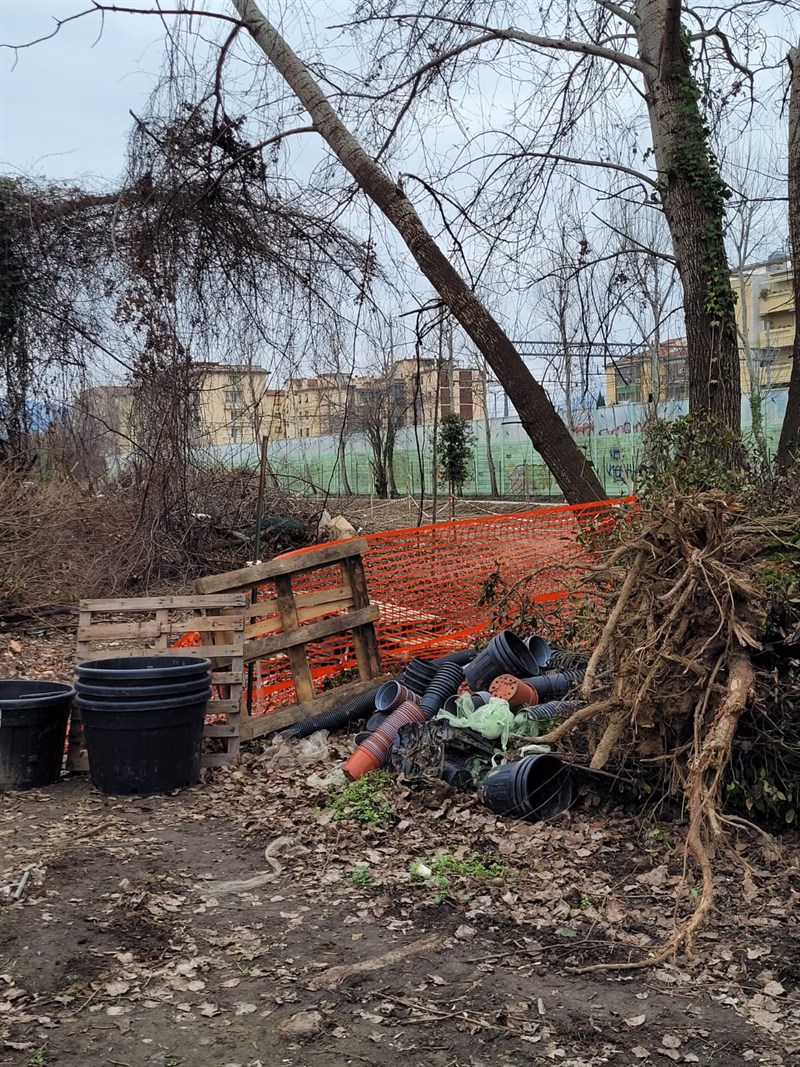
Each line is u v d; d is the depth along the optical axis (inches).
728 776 203.2
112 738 241.8
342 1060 129.6
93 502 550.6
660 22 415.5
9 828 219.9
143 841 211.8
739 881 184.1
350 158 438.9
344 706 293.6
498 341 420.2
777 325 1339.8
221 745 284.0
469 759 235.0
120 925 169.0
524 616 297.3
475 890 182.7
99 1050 132.0
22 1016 139.9
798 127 428.1
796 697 198.4
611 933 164.9
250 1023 138.9
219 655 279.0
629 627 207.6
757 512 218.8
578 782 223.8
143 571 522.3
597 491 420.8
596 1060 129.0
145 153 489.4
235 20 454.3
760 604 190.4
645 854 197.2
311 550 300.0
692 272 409.7
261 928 169.5
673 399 1098.7
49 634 439.5
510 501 1259.2
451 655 295.9
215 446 646.5
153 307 516.1
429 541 354.0
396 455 1343.5
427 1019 139.3
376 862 197.9
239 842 211.9
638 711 197.6
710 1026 136.9
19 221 577.0
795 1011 140.4
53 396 613.3
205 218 514.9
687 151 408.5
